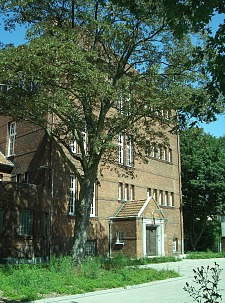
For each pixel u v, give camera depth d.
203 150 42.78
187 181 43.34
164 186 37.19
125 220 29.67
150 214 30.77
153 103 16.88
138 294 13.16
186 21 7.02
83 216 18.77
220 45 6.21
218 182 41.56
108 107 18.97
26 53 14.45
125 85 16.73
